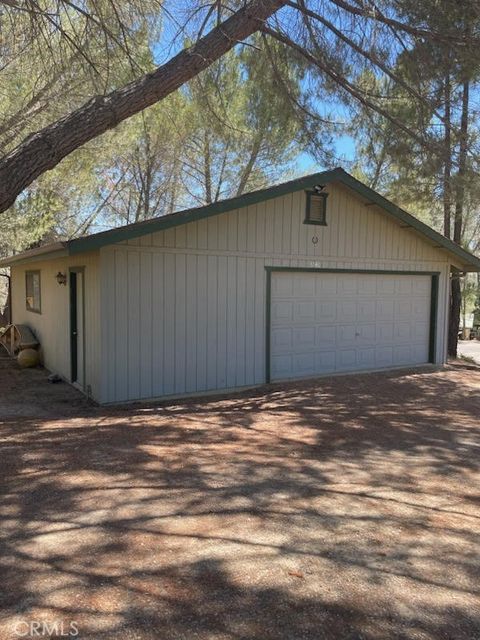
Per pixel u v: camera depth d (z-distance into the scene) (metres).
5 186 5.54
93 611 2.54
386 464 5.06
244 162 16.31
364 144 8.68
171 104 12.17
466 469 4.99
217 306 8.71
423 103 7.32
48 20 6.35
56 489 4.17
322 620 2.53
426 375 10.66
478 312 27.56
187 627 2.44
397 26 6.63
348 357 10.60
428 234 10.87
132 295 7.87
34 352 11.52
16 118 9.08
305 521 3.67
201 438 5.83
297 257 9.56
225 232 8.70
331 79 7.35
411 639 2.42
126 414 7.13
